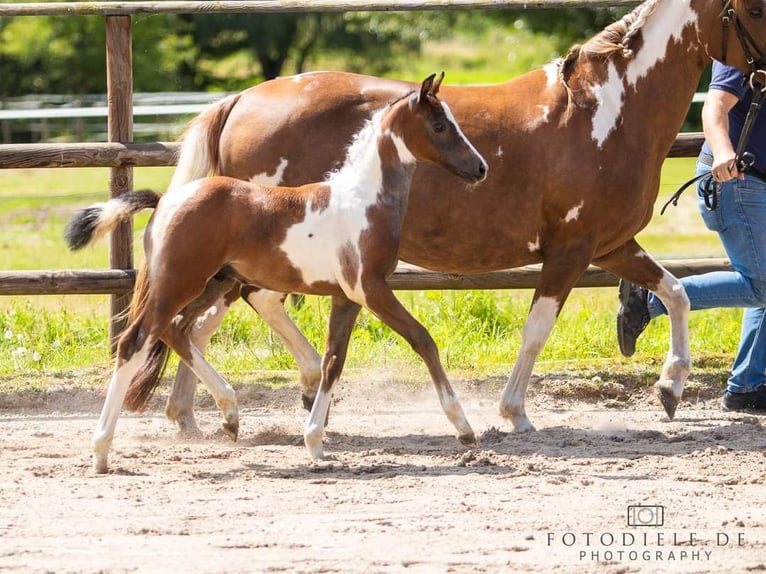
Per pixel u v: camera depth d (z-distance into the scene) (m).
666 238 24.66
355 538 7.51
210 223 9.12
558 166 10.30
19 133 39.88
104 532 7.58
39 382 12.54
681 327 11.35
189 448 10.09
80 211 9.42
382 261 9.30
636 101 10.43
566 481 8.91
